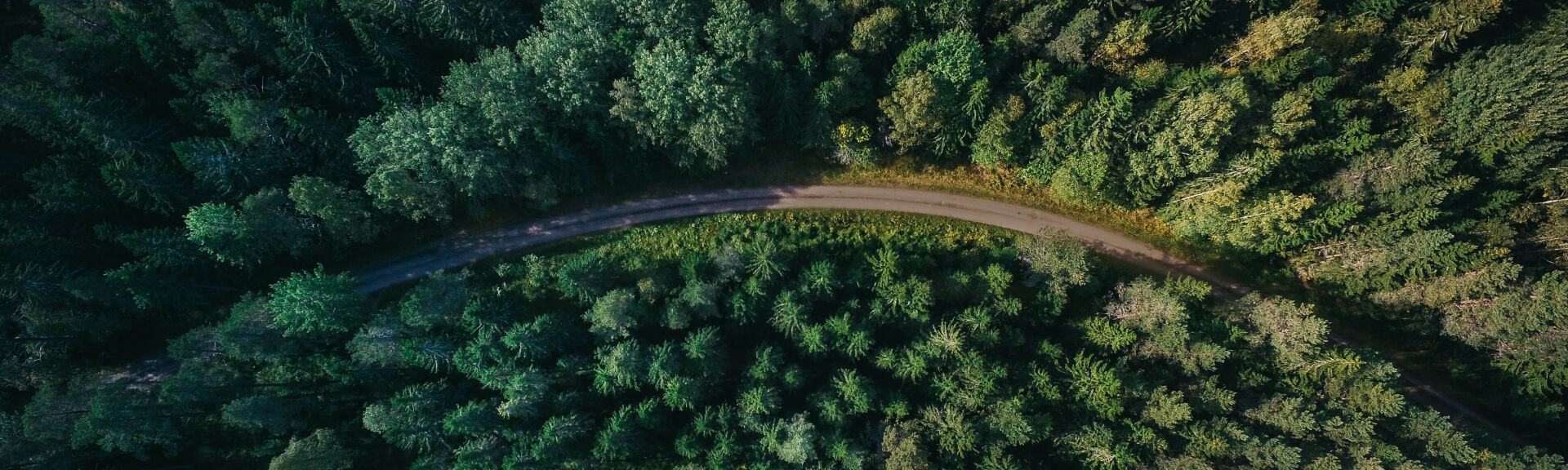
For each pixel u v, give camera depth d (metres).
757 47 61.41
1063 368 60.91
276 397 66.25
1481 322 60.03
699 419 61.75
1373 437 56.59
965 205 73.00
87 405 63.44
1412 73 62.47
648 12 60.25
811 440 58.88
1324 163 64.88
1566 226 60.47
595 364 64.06
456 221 71.94
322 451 63.53
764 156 72.88
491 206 71.69
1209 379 59.44
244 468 69.50
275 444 69.44
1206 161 60.84
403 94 60.28
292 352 66.25
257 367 70.19
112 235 62.31
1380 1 66.12
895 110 63.12
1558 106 58.69
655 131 63.47
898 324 64.88
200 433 69.62
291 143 62.97
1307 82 65.19
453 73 58.19
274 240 62.94
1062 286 63.00
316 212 60.53
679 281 68.69
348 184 64.31
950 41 62.03
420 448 64.94
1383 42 67.75
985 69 63.44
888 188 72.94
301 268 69.69
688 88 59.09
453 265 71.62
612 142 65.62
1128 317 61.91
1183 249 72.12
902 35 66.81
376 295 70.75
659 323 66.19
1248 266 71.44
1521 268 57.56
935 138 67.31
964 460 60.75
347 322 61.94
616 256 71.25
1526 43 63.25
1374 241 61.00
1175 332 59.31
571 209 72.25
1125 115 60.28
